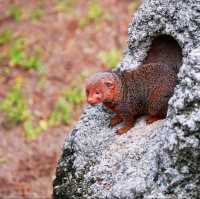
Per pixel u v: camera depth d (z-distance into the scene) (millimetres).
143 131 6547
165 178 5629
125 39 19344
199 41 6473
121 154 6473
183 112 5547
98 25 20156
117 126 6996
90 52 19062
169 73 6438
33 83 18047
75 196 6758
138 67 6750
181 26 6625
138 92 6602
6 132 16312
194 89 5516
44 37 19906
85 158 6938
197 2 6504
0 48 19703
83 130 7234
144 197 5770
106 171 6469
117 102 6715
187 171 5531
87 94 6785
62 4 21422
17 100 17281
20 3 21953
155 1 6930
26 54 19188
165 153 5633
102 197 6273
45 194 13820
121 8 20906
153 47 7219
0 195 13891
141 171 5977
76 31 20047
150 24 7020
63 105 16859
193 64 5602
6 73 18562
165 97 6395
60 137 15938
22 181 14398
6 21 21016
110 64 18266
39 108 17062
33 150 15570
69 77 18156
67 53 19141
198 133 5422
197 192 5562
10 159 15297
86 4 21281
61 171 7188
